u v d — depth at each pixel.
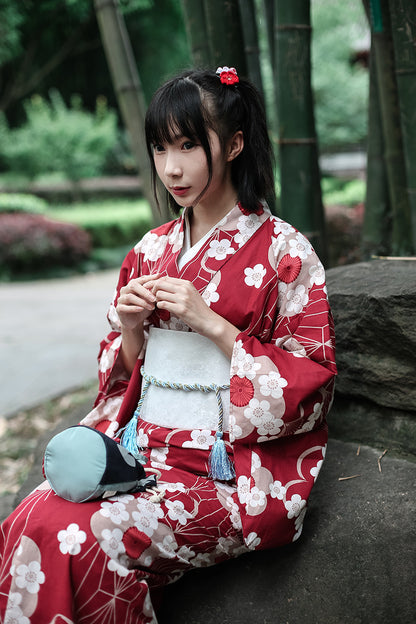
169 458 1.59
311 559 1.64
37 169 14.95
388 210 2.85
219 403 1.56
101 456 1.40
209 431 1.57
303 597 1.60
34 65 15.18
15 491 3.03
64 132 14.62
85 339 5.76
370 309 1.89
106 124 15.01
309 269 1.59
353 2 9.20
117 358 1.78
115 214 13.44
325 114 14.28
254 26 3.03
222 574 1.67
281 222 1.63
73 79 16.19
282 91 2.41
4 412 4.04
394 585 1.57
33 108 15.41
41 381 4.59
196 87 1.50
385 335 1.89
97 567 1.33
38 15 13.62
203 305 1.52
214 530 1.51
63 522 1.35
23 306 7.71
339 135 14.23
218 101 1.51
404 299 1.83
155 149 1.58
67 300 8.09
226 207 1.66
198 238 1.69
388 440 1.95
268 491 1.50
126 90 3.35
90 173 15.22
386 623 1.54
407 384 1.88
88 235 11.60
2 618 1.37
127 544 1.37
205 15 2.59
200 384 1.58
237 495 1.54
